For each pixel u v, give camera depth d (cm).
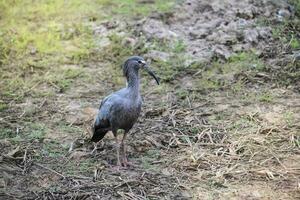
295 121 903
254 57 1151
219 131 881
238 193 717
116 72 1129
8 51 1216
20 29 1312
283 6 1356
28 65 1155
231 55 1156
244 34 1220
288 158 800
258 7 1340
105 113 784
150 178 753
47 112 970
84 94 1044
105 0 1438
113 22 1312
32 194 724
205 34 1238
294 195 708
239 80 1062
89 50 1210
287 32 1262
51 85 1080
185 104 987
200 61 1138
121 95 780
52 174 773
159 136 870
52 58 1184
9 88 1066
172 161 800
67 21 1346
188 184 740
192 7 1340
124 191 724
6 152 830
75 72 1125
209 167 783
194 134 877
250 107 962
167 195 715
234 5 1342
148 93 1038
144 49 1191
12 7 1435
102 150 841
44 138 877
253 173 762
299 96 1000
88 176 767
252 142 842
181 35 1243
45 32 1297
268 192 717
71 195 713
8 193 726
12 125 922
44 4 1443
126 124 786
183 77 1095
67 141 870
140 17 1330
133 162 803
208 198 708
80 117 951
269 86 1045
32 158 816
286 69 1101
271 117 919
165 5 1352
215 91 1034
